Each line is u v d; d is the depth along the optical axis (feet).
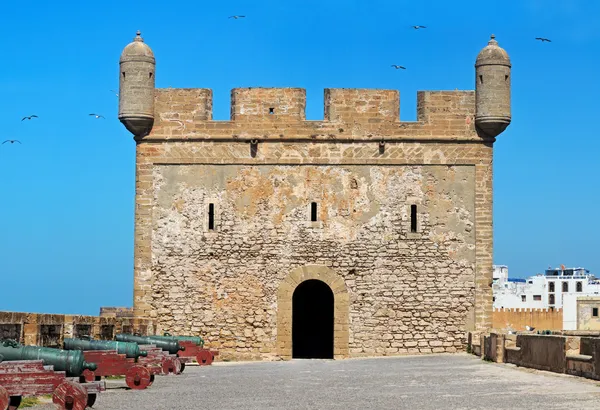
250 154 140.67
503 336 118.73
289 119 141.08
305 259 139.44
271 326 138.92
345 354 138.92
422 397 79.92
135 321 131.85
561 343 98.02
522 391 82.53
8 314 88.38
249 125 141.08
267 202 140.15
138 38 142.31
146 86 140.36
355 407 73.41
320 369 115.75
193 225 140.15
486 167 140.87
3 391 64.90
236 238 139.74
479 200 140.56
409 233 139.95
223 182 140.56
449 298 139.54
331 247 139.64
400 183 140.56
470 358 129.29
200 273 139.64
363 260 139.44
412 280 139.54
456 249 140.05
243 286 139.33
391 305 139.33
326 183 140.36
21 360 69.46
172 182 140.77
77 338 98.07
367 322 139.13
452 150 141.08
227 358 138.51
